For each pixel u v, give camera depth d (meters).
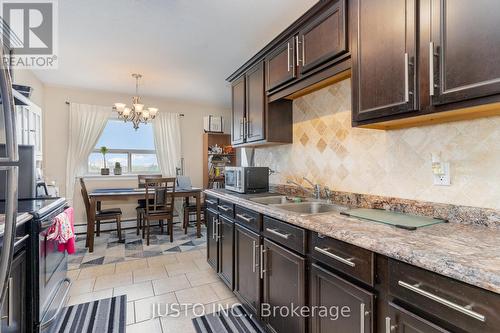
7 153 0.80
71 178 4.23
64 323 1.87
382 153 1.64
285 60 2.01
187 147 5.21
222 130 5.29
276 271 1.60
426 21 1.08
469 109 1.02
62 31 2.44
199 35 2.55
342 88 1.93
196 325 1.86
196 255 3.27
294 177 2.46
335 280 1.16
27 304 1.51
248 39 2.64
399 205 1.51
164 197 3.81
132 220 4.67
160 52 2.93
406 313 0.86
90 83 3.99
